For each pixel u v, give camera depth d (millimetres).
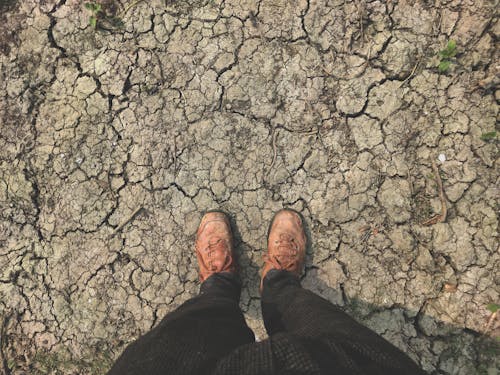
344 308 2178
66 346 2262
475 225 2145
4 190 2355
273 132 2281
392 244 2186
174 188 2299
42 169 2354
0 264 2332
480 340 2080
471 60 2193
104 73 2348
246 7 2318
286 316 1632
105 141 2334
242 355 1165
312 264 2219
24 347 2281
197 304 1691
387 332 2137
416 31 2232
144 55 2342
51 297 2295
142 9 2354
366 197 2215
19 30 2383
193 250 2266
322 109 2266
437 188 2180
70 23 2369
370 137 2232
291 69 2287
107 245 2297
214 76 2314
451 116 2195
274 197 2260
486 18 2184
